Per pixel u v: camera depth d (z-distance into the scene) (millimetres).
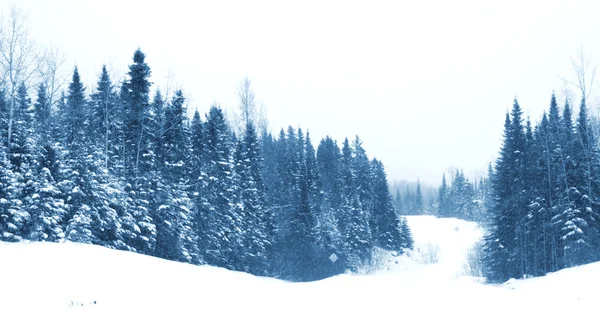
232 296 17266
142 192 33781
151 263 23469
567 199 42281
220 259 42469
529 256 50250
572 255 40375
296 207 59312
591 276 22547
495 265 52531
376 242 85625
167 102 42094
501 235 51719
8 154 25094
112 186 30359
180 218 36156
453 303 16359
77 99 45750
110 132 39219
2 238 22781
